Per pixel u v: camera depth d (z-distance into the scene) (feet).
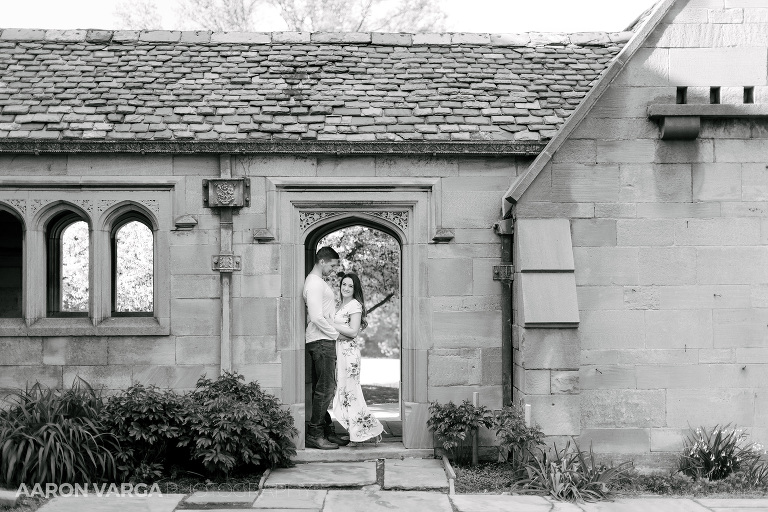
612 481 22.68
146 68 27.73
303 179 25.73
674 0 24.54
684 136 24.48
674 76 24.63
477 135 25.66
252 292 25.73
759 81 24.57
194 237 25.84
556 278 24.03
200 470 23.47
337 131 25.57
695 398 24.56
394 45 29.55
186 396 23.79
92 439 22.02
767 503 21.16
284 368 25.70
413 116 26.23
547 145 24.77
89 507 20.04
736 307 24.67
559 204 24.67
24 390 25.29
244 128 25.49
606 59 29.43
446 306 25.93
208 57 28.45
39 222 25.94
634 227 24.71
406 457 25.61
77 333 25.41
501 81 27.94
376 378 52.90
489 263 26.05
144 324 25.77
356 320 26.17
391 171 25.94
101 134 25.13
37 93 26.43
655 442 24.44
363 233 40.78
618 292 24.63
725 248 24.73
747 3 24.63
